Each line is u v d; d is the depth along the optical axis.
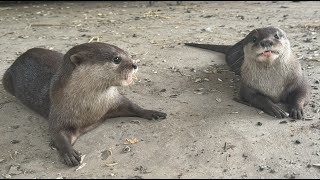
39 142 0.65
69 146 0.61
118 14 1.52
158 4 1.71
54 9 1.68
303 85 0.73
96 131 0.66
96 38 1.18
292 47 1.01
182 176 0.54
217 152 0.59
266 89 0.73
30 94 0.73
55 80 0.66
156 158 0.59
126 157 0.59
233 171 0.55
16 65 0.78
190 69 0.92
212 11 1.51
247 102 0.74
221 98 0.77
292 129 0.64
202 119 0.69
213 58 0.98
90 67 0.63
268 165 0.56
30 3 1.88
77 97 0.63
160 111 0.72
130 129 0.67
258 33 0.71
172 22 1.35
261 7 1.56
